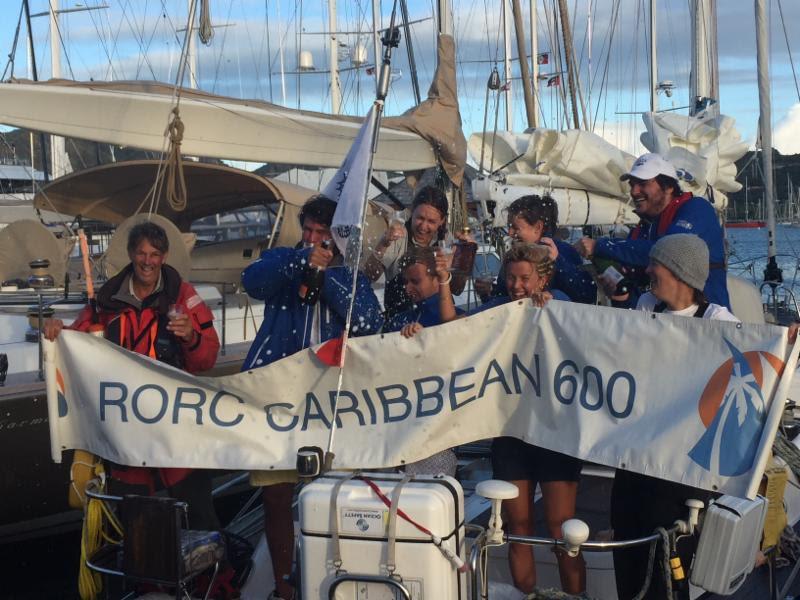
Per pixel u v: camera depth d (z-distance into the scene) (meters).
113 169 7.39
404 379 3.49
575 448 3.25
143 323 3.92
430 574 2.75
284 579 3.42
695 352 3.06
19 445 5.43
